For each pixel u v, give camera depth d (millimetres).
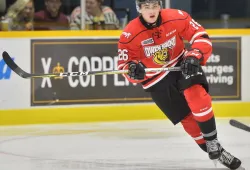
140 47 9992
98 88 17031
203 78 9922
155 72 10273
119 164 11586
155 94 10523
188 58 9531
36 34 16656
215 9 18656
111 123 16859
